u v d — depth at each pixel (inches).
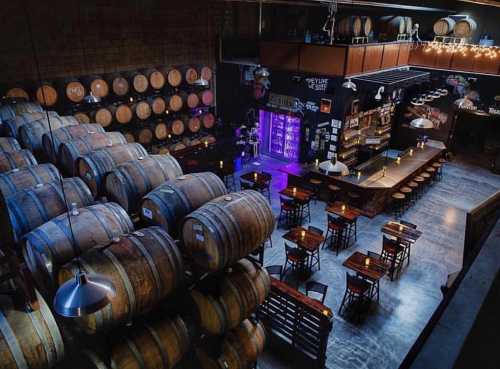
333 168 282.2
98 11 454.3
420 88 625.0
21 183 249.1
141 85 492.7
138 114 501.0
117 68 490.6
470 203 500.7
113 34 474.9
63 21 429.1
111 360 164.7
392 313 308.0
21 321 136.3
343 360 263.9
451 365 47.0
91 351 167.2
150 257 174.2
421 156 552.7
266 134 646.5
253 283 209.0
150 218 239.0
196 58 574.6
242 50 626.5
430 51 565.6
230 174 526.0
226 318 197.3
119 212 211.5
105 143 338.6
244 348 211.8
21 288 136.8
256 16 629.0
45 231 185.5
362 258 315.9
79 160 299.3
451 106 621.0
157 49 523.8
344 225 382.9
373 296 325.7
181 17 536.7
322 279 347.6
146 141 516.4
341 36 498.9
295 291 255.3
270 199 499.8
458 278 68.3
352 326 293.7
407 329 292.7
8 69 402.0
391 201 478.9
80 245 188.4
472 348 49.7
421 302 321.1
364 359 265.4
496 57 508.7
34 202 216.7
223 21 589.0
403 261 373.7
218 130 616.1
